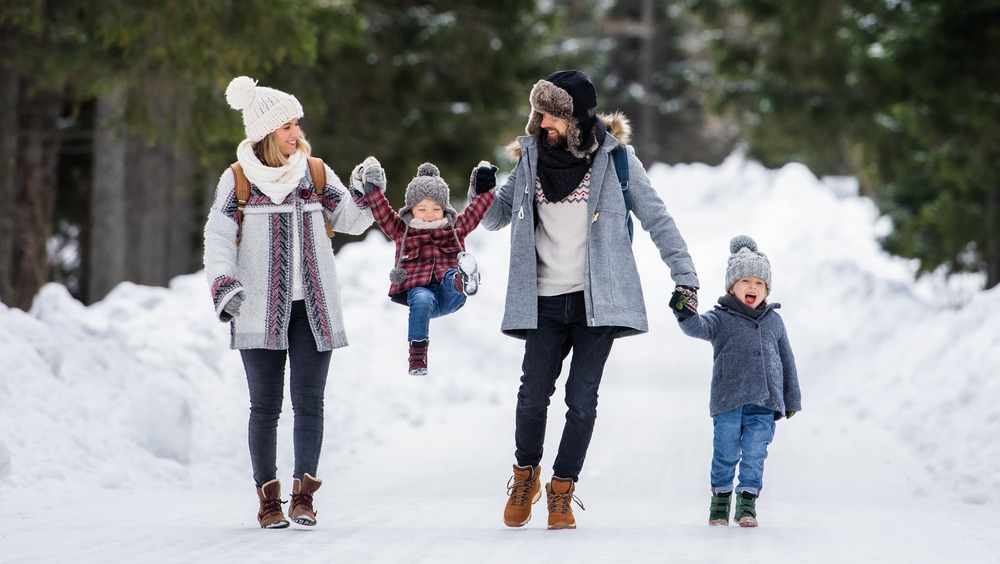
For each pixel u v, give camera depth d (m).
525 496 11.34
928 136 34.41
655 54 117.00
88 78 25.03
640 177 11.43
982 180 34.72
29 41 26.19
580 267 11.14
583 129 11.23
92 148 38.19
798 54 43.78
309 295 10.82
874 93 34.88
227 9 23.11
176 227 42.34
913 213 45.69
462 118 40.16
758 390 11.89
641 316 11.09
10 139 27.11
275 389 10.91
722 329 12.20
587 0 113.94
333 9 27.69
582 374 11.15
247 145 10.88
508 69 40.53
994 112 31.05
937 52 30.38
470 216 11.55
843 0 37.53
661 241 11.37
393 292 11.59
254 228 10.83
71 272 43.88
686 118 115.75
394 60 39.91
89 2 23.23
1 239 27.16
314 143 38.88
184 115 25.94
